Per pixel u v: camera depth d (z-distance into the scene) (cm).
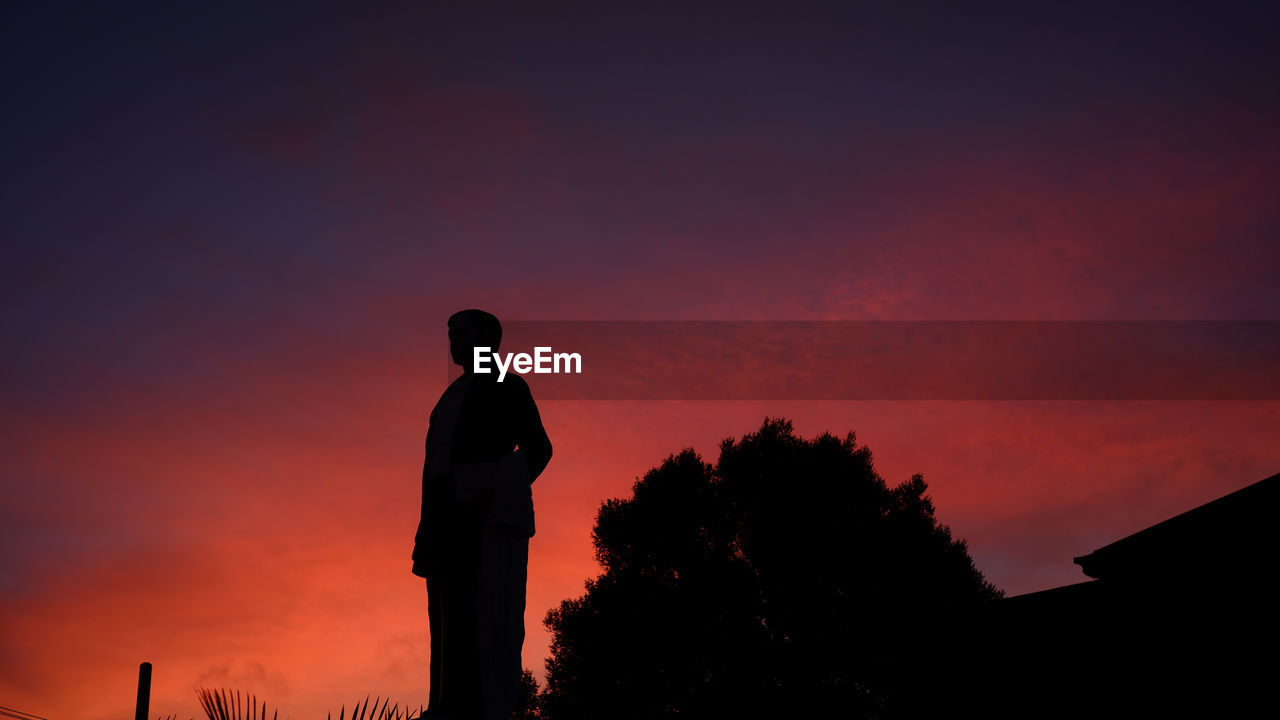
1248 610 1509
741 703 2372
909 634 2362
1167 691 1614
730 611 2475
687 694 2458
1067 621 1886
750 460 2708
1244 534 1506
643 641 2478
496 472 287
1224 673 1524
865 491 2598
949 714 2061
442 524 286
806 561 2478
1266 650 1467
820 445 2686
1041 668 1884
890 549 2484
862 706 2303
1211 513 1576
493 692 269
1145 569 1667
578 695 2506
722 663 2438
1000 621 2050
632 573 2633
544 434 308
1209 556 1565
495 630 275
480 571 280
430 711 272
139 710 887
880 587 2452
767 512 2588
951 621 2198
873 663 2355
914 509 2622
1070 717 1786
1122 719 1678
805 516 2550
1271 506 1486
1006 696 1938
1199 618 1590
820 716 2311
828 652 2378
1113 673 1728
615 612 2558
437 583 292
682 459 2831
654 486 2784
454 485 288
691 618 2473
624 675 2494
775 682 2405
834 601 2458
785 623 2458
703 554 2641
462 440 294
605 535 2797
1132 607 1742
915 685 2192
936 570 2458
